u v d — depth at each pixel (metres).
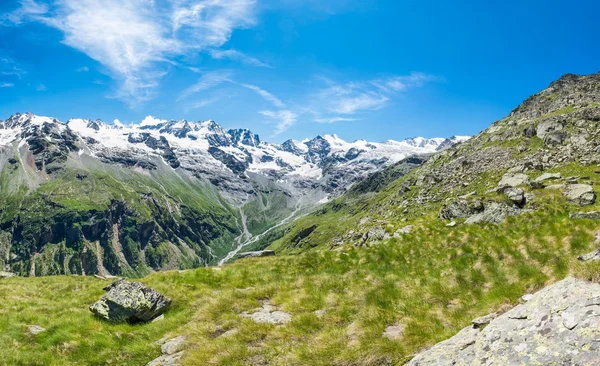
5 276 42.28
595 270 13.56
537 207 31.78
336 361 13.59
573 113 100.81
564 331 8.73
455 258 25.95
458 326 14.96
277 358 14.98
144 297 23.55
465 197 37.53
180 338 19.38
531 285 17.02
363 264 29.67
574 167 58.38
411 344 13.90
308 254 34.50
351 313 18.78
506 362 8.95
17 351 18.62
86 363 18.03
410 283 22.30
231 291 24.75
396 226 38.19
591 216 26.20
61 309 25.91
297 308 20.98
